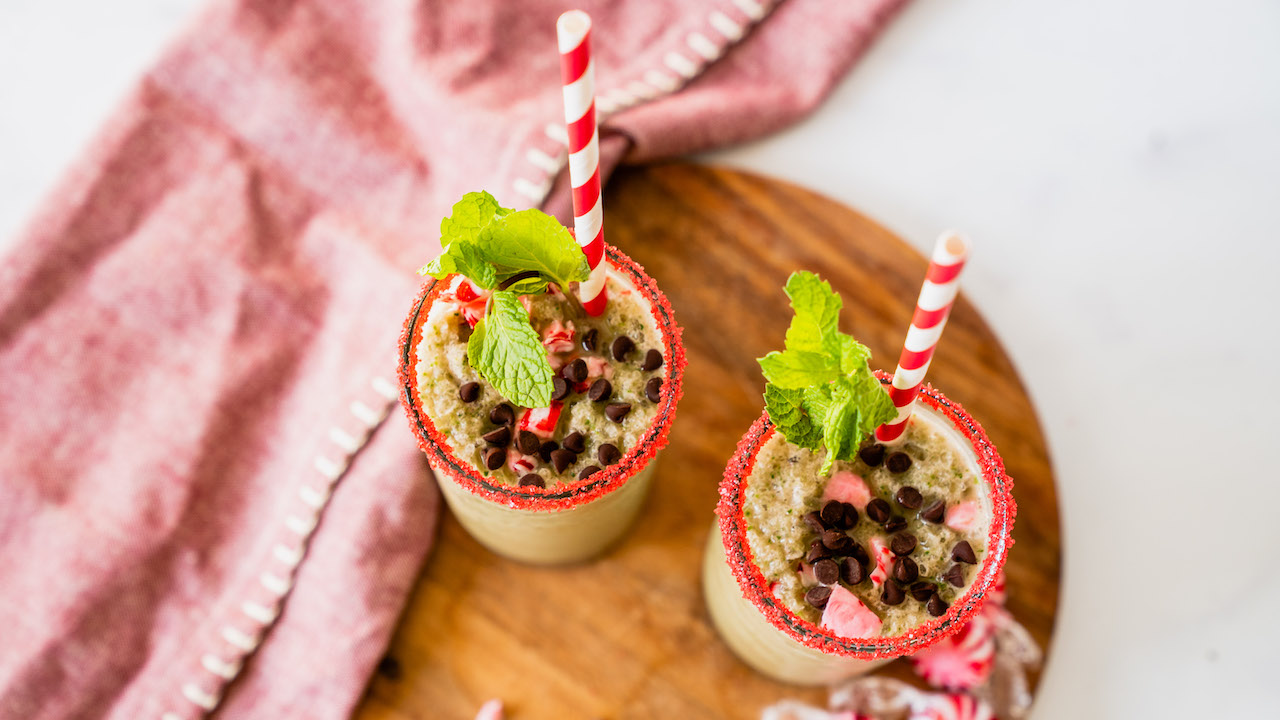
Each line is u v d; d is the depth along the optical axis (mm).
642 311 492
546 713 533
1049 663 565
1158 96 623
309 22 586
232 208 572
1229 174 615
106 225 568
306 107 577
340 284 572
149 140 574
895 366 562
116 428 555
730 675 538
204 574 545
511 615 540
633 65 594
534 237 446
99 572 540
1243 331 598
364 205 579
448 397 478
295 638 533
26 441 551
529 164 557
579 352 491
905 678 536
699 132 578
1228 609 570
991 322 598
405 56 581
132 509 545
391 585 530
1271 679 564
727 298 564
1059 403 590
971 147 613
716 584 514
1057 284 602
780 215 571
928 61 622
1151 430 587
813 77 603
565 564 545
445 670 534
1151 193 612
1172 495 581
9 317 557
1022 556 543
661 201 571
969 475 476
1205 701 563
